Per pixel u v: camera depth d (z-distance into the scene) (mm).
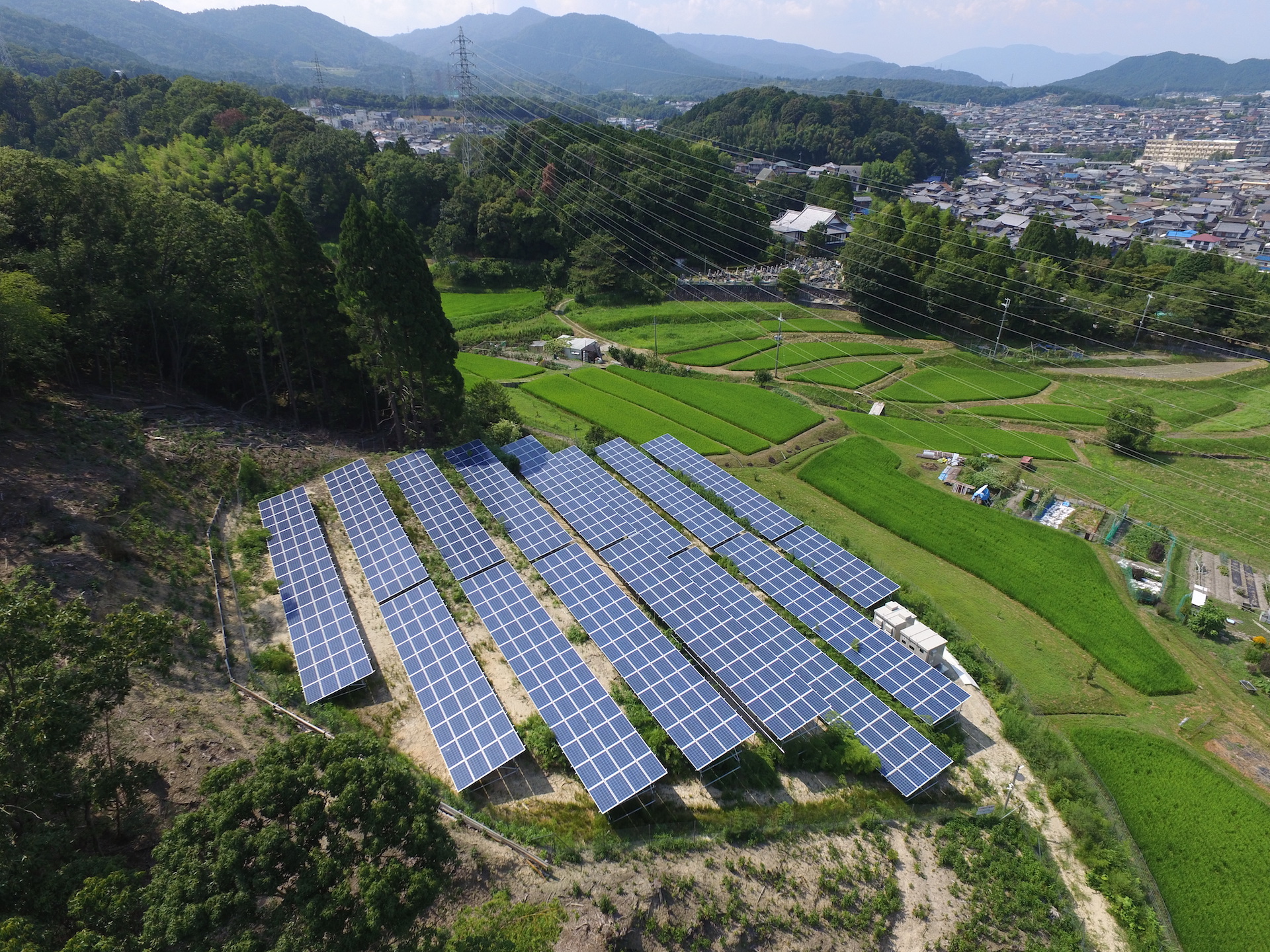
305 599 49219
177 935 21141
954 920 33250
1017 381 113750
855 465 79562
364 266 63125
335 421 79562
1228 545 68375
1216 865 38125
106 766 30938
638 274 155875
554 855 33469
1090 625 55125
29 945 19609
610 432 87312
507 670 45469
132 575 45031
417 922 28672
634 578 53406
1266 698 49562
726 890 32938
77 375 65812
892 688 43906
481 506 62625
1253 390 107062
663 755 39438
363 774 26891
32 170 59969
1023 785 40656
